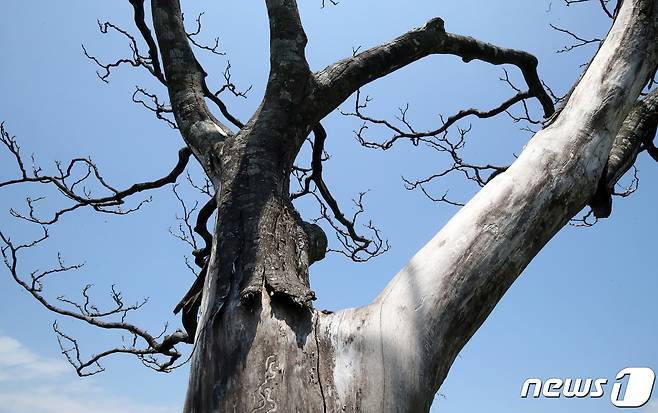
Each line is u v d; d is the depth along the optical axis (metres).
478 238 2.09
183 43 3.84
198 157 3.31
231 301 2.15
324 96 3.15
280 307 2.09
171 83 3.71
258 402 1.88
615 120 2.38
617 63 2.44
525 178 2.21
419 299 2.02
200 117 3.46
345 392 1.89
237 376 1.95
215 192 2.91
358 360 1.95
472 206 2.20
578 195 2.23
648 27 2.49
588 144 2.29
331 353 1.98
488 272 2.05
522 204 2.15
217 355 2.04
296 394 1.89
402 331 1.98
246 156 2.76
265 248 2.33
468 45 4.19
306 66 3.15
